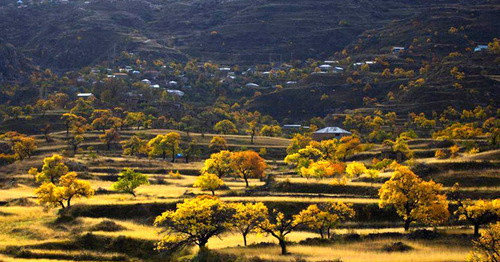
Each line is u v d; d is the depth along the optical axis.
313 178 110.31
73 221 76.50
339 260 49.88
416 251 54.28
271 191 100.06
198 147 190.25
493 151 105.81
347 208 65.19
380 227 76.06
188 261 56.03
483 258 40.25
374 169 106.25
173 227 59.09
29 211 84.88
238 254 55.75
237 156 108.50
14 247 62.28
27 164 143.88
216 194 96.88
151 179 122.81
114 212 83.88
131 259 61.19
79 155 165.00
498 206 59.34
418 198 66.88
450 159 106.25
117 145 194.62
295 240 65.56
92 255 61.47
